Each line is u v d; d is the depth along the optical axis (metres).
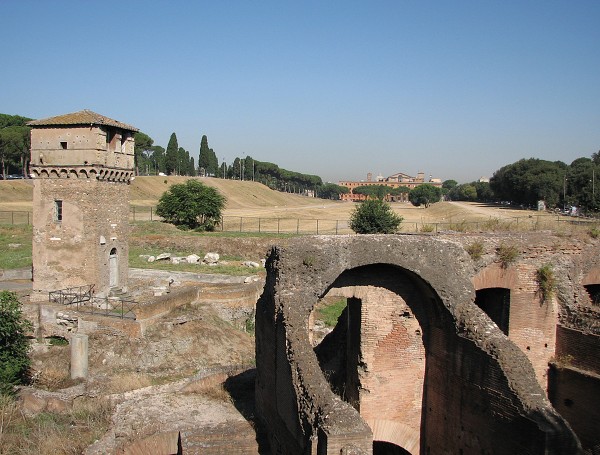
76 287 41.69
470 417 15.70
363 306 17.89
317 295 16.06
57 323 36.50
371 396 18.14
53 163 42.06
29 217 78.88
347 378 19.55
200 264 59.03
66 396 24.03
